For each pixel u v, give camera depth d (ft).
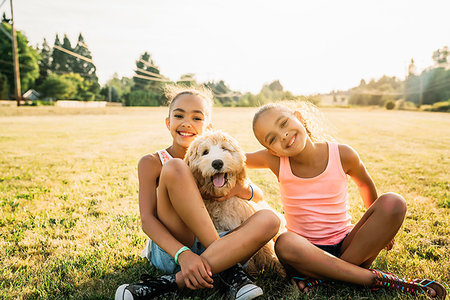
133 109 149.79
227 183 8.68
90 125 71.87
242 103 258.37
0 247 10.27
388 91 312.09
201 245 8.20
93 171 22.53
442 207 13.76
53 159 27.81
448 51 289.94
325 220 8.68
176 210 7.42
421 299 6.95
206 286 6.79
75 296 7.53
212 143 8.91
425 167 23.47
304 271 7.50
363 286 7.39
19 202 15.19
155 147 36.32
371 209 7.63
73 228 11.91
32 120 81.35
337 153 8.94
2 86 192.13
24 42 217.36
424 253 9.39
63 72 268.21
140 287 6.87
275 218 7.47
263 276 8.33
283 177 9.09
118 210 13.89
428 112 169.48
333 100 359.87
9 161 26.68
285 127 8.45
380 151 32.89
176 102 9.80
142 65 297.94
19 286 8.00
